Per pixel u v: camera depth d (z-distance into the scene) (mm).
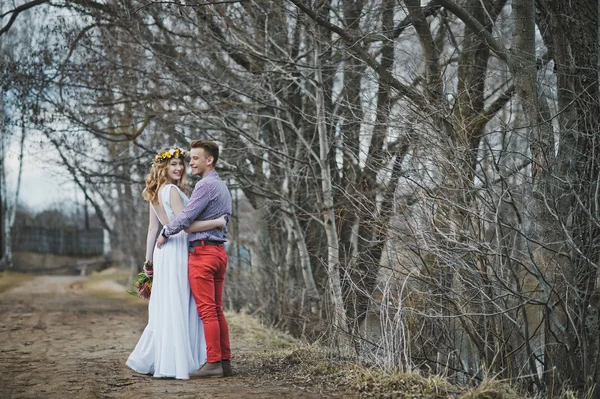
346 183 10500
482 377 6141
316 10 9094
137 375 6309
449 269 6453
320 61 9859
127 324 12023
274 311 11969
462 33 9984
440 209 6328
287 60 10102
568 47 7242
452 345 6566
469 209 5949
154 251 6453
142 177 13695
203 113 10820
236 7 10609
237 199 14820
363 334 6910
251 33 10727
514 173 6500
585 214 6543
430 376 5633
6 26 12375
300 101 12000
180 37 11664
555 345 6242
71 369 6680
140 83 11492
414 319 6555
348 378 5820
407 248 6398
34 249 46719
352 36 7973
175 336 6156
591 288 6410
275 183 12188
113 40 11391
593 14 7285
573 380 6141
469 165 6215
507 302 6348
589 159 6555
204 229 6250
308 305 11008
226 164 10867
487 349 6332
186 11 9805
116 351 8211
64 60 11742
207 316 6199
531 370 6203
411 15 8273
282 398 5223
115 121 12641
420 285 6625
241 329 10797
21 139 13242
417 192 6445
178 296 6238
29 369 6707
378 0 9766
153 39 11453
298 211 11523
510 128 6547
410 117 6812
